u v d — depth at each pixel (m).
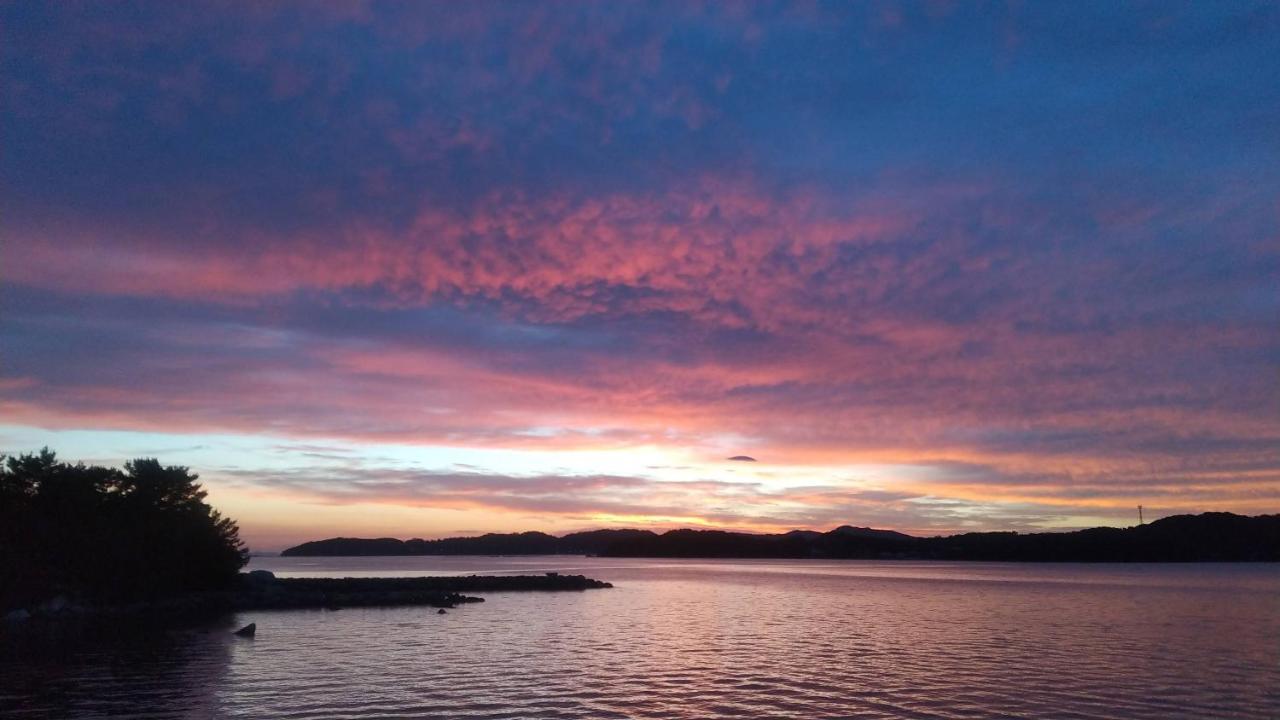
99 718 29.59
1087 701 32.69
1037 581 144.75
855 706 31.72
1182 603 86.00
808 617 69.81
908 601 90.19
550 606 82.25
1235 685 35.94
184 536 79.19
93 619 64.56
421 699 32.66
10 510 68.94
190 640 51.69
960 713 30.67
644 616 70.56
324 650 47.12
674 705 31.77
